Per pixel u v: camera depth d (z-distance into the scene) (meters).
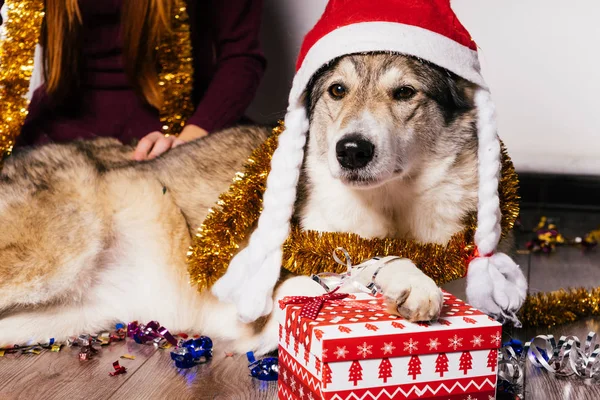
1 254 2.38
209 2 3.46
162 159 2.74
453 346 1.65
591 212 4.61
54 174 2.57
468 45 2.14
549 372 2.12
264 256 2.09
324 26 2.13
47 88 3.22
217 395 1.92
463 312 1.76
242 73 3.35
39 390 1.94
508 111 4.59
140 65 3.20
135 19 3.10
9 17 2.87
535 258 3.88
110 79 3.30
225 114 3.24
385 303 1.76
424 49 2.01
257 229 2.13
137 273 2.61
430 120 2.21
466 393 1.67
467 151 2.28
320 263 2.18
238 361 2.21
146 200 2.60
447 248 2.19
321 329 1.62
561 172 4.60
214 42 3.54
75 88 3.28
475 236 2.13
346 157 2.06
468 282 2.10
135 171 2.66
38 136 3.30
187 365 2.14
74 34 3.17
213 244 2.24
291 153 2.13
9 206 2.46
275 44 4.15
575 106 4.53
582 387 2.01
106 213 2.57
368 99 2.15
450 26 2.09
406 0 2.04
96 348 2.31
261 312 2.08
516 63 4.51
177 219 2.59
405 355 1.62
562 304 2.65
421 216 2.29
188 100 3.32
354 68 2.15
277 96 4.21
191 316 2.54
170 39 3.23
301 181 2.32
